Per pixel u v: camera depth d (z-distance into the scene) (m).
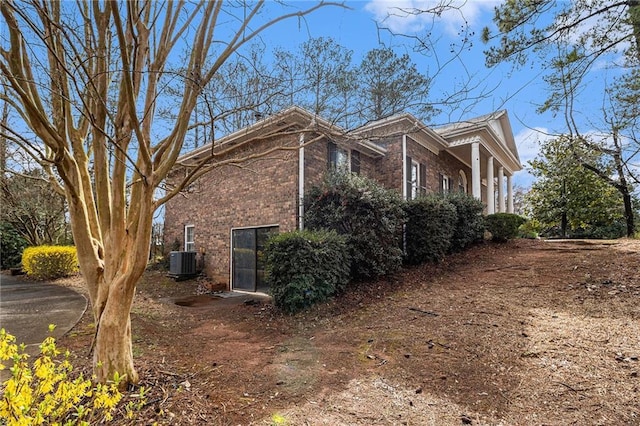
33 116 3.02
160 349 4.75
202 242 11.84
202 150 10.34
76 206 3.45
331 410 3.18
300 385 3.68
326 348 4.84
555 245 10.88
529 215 19.88
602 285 6.76
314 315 6.77
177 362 4.25
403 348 4.66
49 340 2.25
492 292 7.10
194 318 6.95
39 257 11.84
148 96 3.56
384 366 4.16
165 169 3.33
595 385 3.53
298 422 2.95
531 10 6.67
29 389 1.98
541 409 3.21
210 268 11.42
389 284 8.46
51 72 3.26
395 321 5.86
